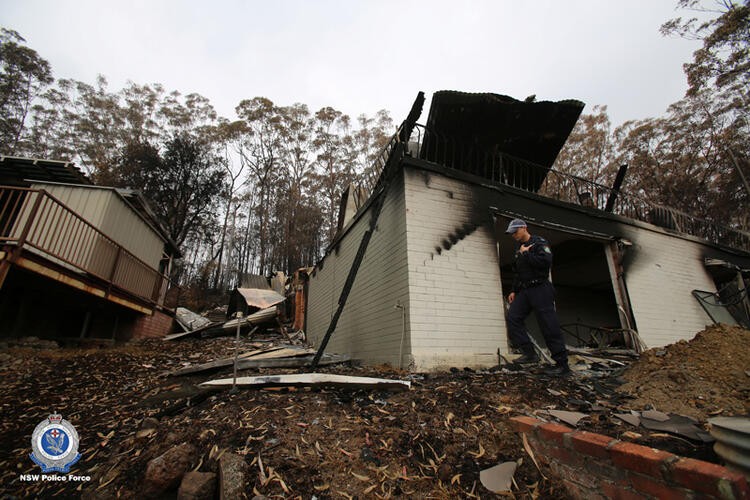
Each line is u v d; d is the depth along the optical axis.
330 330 5.05
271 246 32.09
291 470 2.13
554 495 2.03
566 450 2.13
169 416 3.26
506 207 6.11
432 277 5.04
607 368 4.62
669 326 7.20
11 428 3.53
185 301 23.48
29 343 7.17
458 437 2.49
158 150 25.62
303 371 4.82
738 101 18.14
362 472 2.15
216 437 2.50
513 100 6.46
